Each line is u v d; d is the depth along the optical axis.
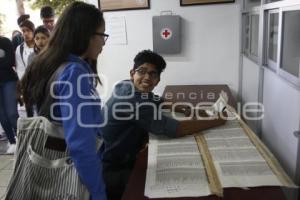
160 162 1.30
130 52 3.23
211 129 1.70
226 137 1.57
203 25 3.03
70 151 0.97
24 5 4.05
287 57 1.46
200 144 1.49
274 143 1.66
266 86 1.84
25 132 1.05
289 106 1.40
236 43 3.01
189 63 3.14
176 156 1.36
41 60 1.04
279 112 1.56
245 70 2.72
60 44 1.03
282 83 1.51
